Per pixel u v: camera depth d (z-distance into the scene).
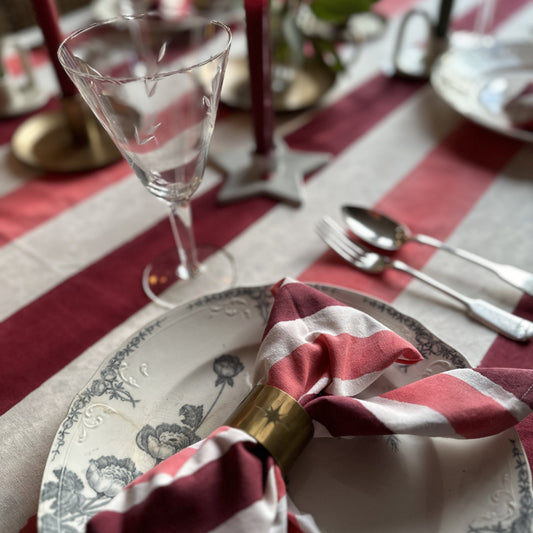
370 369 0.49
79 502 0.45
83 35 0.56
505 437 0.46
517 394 0.46
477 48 0.85
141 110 0.51
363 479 0.46
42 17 0.70
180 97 0.52
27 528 0.47
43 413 0.53
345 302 0.54
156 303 0.60
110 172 0.76
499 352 0.54
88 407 0.49
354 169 0.74
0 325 0.59
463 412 0.46
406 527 0.45
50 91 0.88
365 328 0.51
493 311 0.56
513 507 0.44
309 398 0.47
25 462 0.50
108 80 0.48
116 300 0.61
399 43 0.87
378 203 0.69
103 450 0.47
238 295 0.55
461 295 0.58
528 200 0.68
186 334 0.54
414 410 0.46
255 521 0.43
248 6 0.61
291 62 0.84
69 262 0.65
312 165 0.74
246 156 0.76
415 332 0.52
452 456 0.47
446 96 0.78
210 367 0.52
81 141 0.78
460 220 0.67
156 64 0.71
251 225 0.68
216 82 0.52
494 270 0.59
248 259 0.64
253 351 0.53
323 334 0.50
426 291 0.59
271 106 0.69
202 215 0.69
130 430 0.49
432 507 0.45
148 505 0.43
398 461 0.47
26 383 0.55
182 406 0.50
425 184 0.71
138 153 0.54
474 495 0.45
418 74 0.87
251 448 0.46
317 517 0.45
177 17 0.64
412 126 0.80
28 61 0.86
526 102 0.75
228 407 0.51
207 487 0.43
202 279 0.62
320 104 0.85
